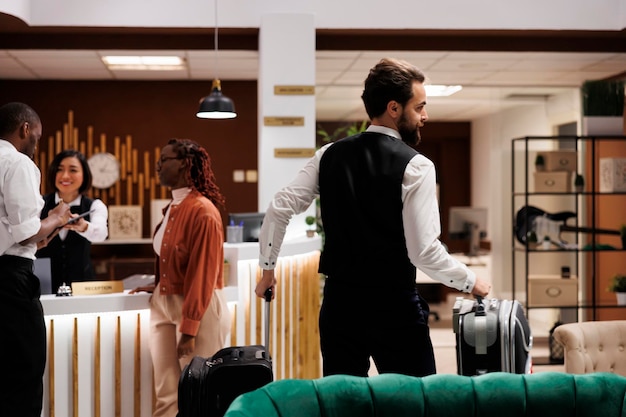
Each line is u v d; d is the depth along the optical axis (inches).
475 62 298.5
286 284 202.4
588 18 266.1
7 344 130.7
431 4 261.3
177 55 291.6
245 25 255.4
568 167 286.8
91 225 197.3
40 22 251.8
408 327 100.9
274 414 72.3
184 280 148.0
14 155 132.0
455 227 423.8
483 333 104.9
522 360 106.4
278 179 253.4
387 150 100.9
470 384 77.9
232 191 368.2
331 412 75.4
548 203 346.0
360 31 264.1
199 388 115.1
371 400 76.4
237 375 114.0
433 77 335.0
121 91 362.6
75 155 200.8
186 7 255.4
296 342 210.8
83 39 267.4
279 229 107.7
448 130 524.7
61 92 359.6
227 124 366.9
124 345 155.7
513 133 376.5
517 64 303.6
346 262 102.1
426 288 442.6
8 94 357.1
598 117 286.5
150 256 363.6
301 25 254.4
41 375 136.4
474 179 521.7
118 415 155.3
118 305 152.5
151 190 363.6
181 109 365.4
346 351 102.7
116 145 362.3
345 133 363.6
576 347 144.3
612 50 280.2
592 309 303.7
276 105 253.3
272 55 253.4
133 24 254.5
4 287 130.3
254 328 184.4
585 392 76.9
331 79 319.9
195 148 153.3
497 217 391.2
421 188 98.5
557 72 321.7
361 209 101.0
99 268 343.3
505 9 263.7
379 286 100.7
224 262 172.6
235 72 340.5
